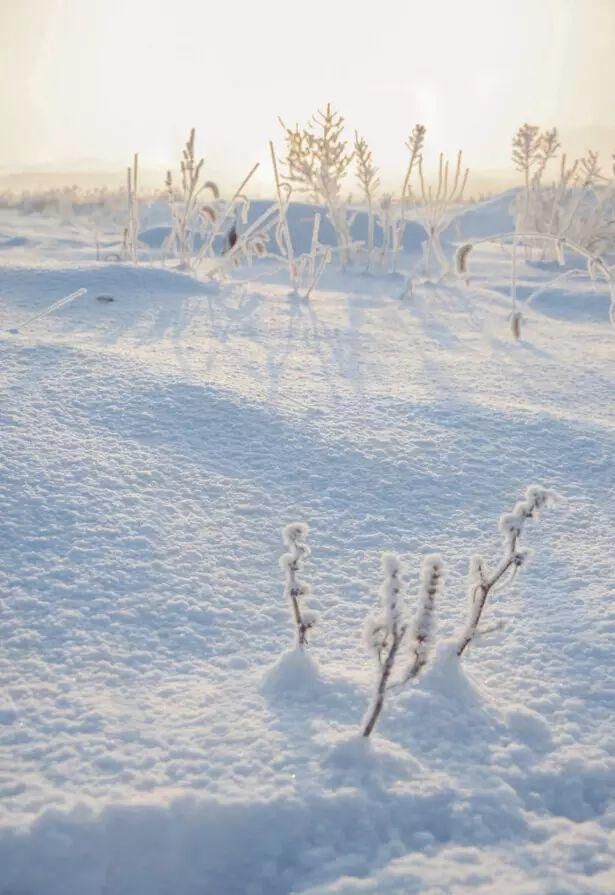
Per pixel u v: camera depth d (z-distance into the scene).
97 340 4.11
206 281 6.09
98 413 3.04
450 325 5.47
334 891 1.28
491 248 11.58
